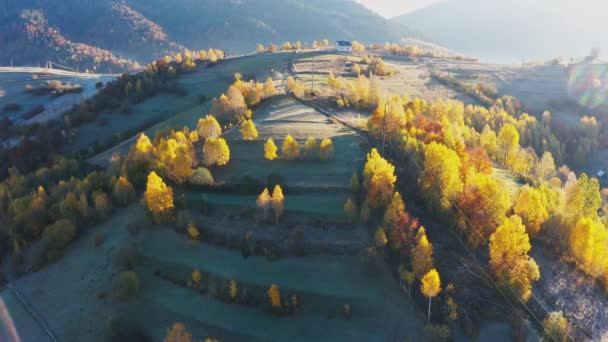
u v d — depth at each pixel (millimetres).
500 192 70375
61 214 87938
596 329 57812
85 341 63406
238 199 83000
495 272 61312
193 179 86312
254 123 119688
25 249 84875
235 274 67938
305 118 121438
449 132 96125
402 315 60750
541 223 72625
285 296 63906
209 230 75875
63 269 77750
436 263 65062
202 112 150500
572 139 155625
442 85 199375
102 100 192875
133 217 84625
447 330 56031
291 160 94625
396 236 65875
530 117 157500
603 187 133500
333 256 69125
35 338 65375
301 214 76438
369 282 65375
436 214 74125
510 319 58344
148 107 185500
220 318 62875
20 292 75312
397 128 99250
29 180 113312
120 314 65812
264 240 72062
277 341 58875
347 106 132750
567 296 62312
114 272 73125
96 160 129125
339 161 93375
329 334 59438
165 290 68375
